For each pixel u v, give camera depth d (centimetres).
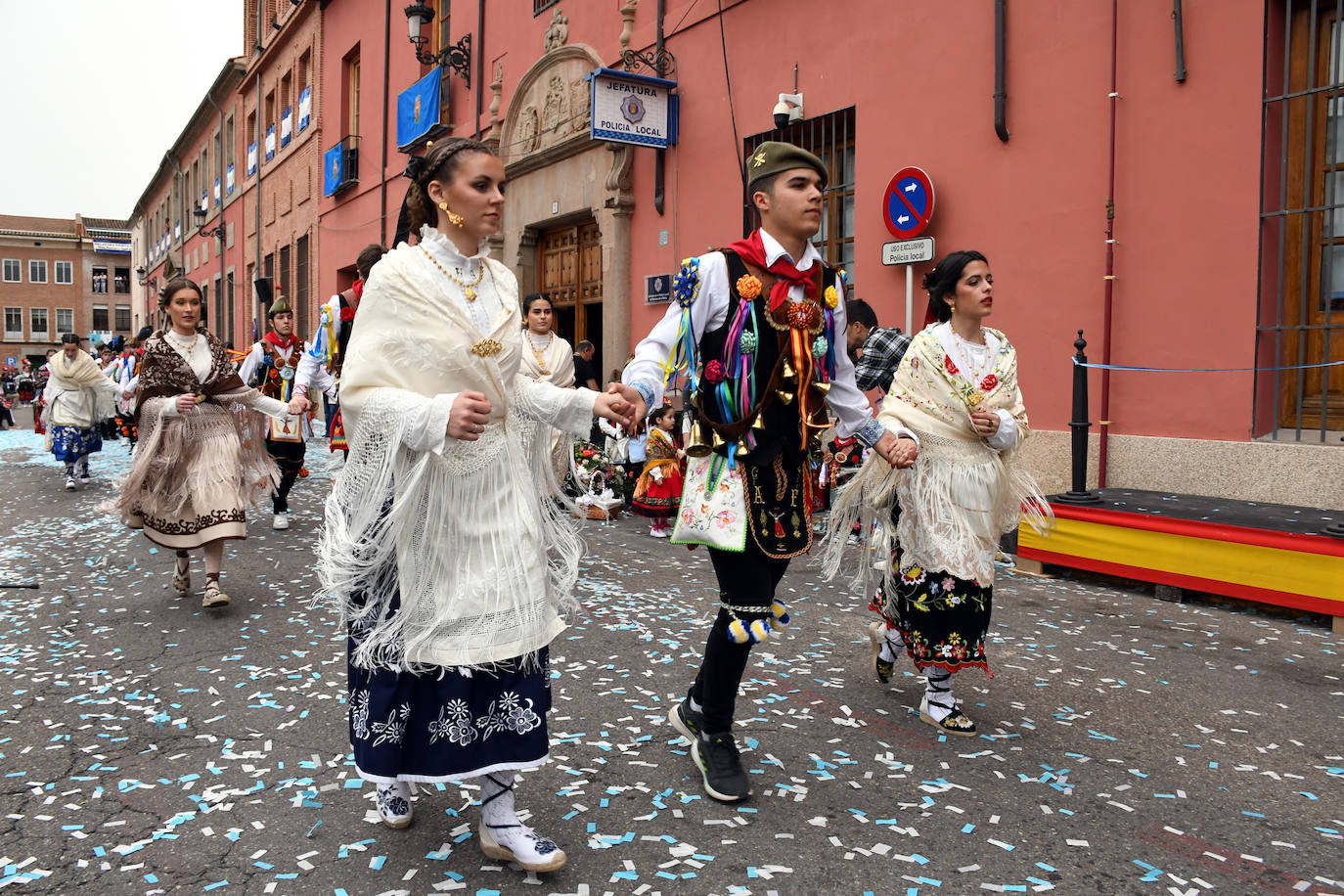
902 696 370
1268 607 507
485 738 228
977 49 748
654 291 1103
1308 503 568
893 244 805
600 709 351
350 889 225
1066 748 318
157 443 487
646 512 739
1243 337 601
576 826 259
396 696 227
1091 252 677
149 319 5062
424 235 240
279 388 792
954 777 295
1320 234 608
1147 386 651
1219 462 610
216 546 492
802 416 270
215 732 327
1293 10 599
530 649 230
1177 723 342
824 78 887
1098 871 238
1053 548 583
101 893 224
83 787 282
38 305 6309
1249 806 276
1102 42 666
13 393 3875
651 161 1116
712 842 251
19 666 401
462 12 1548
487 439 235
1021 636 455
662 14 1063
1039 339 714
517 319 243
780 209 269
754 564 267
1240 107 597
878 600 358
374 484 226
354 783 285
